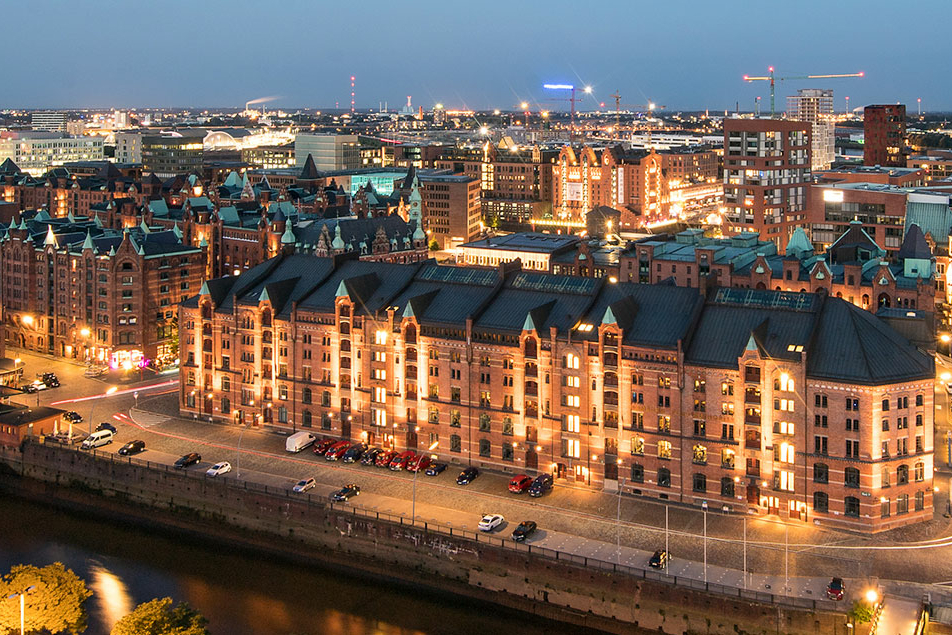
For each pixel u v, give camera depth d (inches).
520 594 5718.5
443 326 6914.4
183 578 6136.8
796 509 5999.0
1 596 4530.0
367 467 6973.4
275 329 7564.0
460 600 5866.1
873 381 5718.5
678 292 6678.2
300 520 6402.6
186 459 6978.4
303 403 7549.2
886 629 4817.9
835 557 5561.0
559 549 5723.4
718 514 6151.6
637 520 6087.6
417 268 7559.1
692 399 6205.7
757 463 6077.8
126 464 7042.3
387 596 5935.0
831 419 5846.5
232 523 6658.5
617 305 6481.3
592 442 6535.4
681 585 5290.4
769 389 5974.4
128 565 6314.0
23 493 7524.6
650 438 6358.3
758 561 5536.4
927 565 5452.8
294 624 5580.7
